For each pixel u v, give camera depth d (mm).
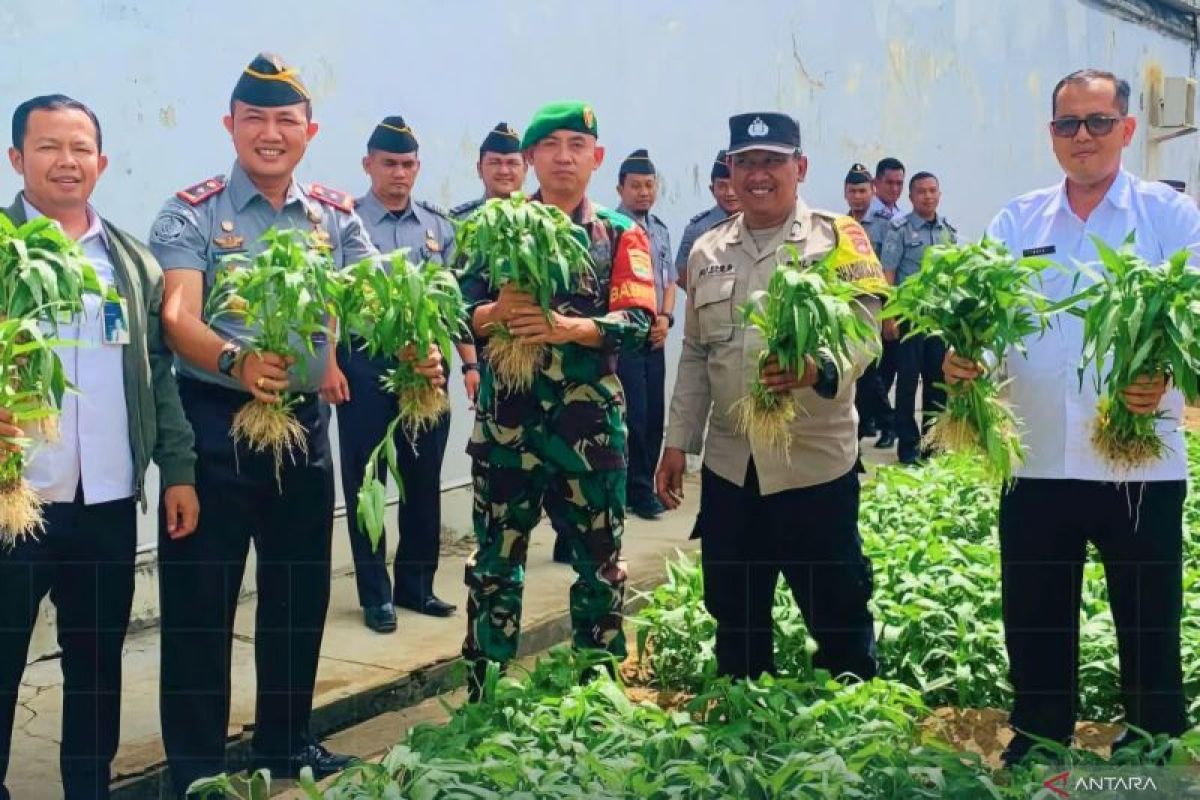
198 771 4348
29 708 5246
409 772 3801
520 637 6219
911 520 7195
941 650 5266
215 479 4320
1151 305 3777
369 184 7293
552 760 3889
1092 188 4309
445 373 4383
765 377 4238
